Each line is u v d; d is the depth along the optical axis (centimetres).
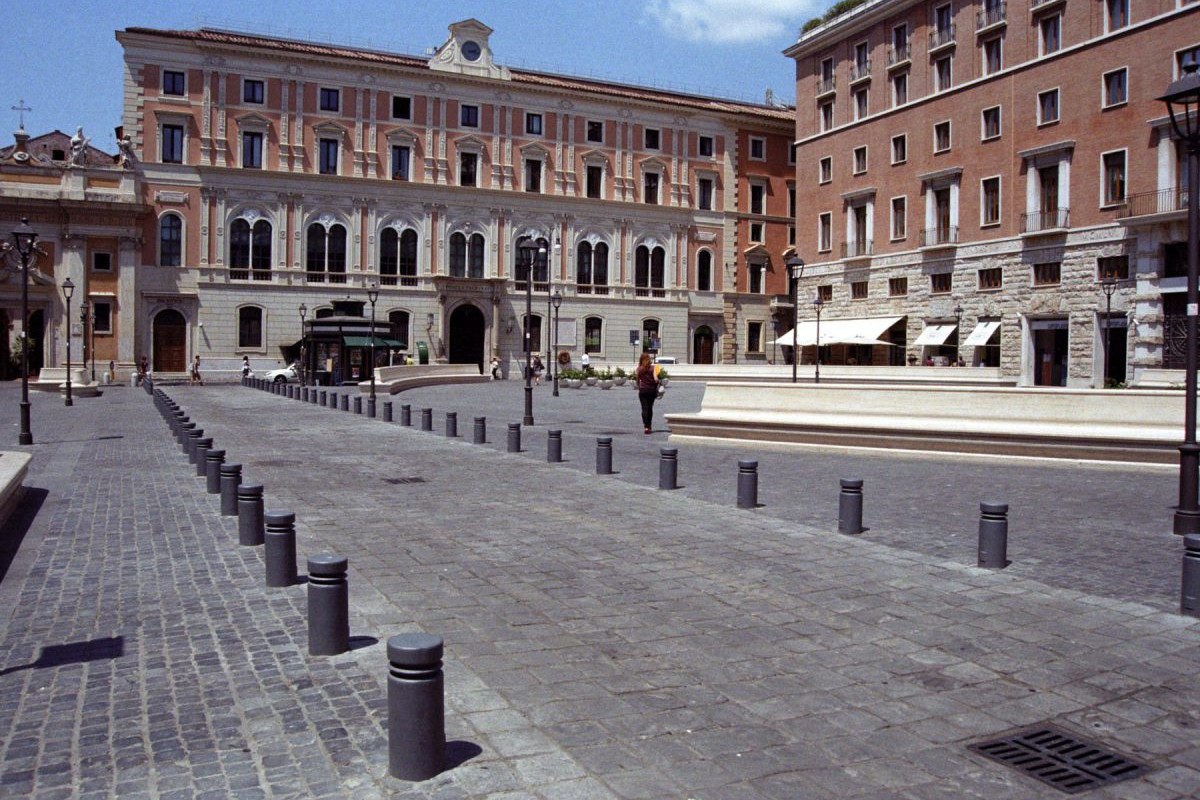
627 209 7081
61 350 5819
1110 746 532
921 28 5178
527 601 822
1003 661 669
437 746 488
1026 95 4562
